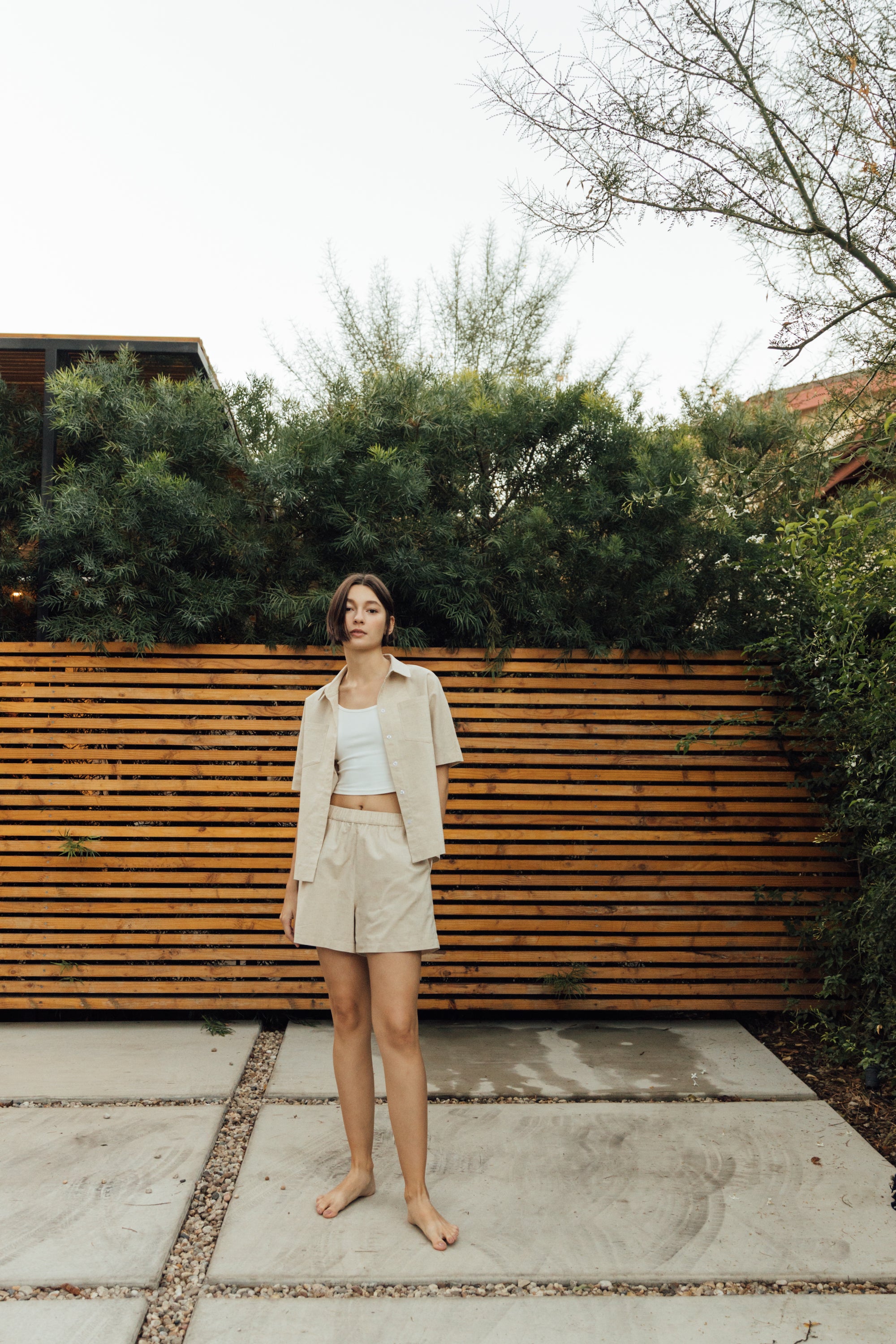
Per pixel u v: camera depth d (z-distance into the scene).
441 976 3.51
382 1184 2.30
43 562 3.42
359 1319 1.78
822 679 3.14
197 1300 1.85
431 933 2.12
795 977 3.53
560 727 3.49
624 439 3.45
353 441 3.35
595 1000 3.53
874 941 2.96
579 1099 2.87
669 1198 2.24
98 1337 1.71
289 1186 2.28
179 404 3.28
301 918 2.17
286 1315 1.79
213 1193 2.29
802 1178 2.35
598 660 3.51
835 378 3.83
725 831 3.54
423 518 3.36
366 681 2.24
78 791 3.46
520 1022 3.59
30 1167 2.38
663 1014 3.68
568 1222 2.12
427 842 2.11
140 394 3.35
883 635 3.21
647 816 3.53
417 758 2.15
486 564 3.45
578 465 3.54
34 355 3.55
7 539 3.69
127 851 3.46
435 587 3.37
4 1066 3.08
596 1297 1.86
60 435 3.43
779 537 3.42
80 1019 3.59
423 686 2.21
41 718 3.44
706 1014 3.69
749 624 3.59
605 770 3.51
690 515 3.47
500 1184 2.30
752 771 3.54
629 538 3.41
